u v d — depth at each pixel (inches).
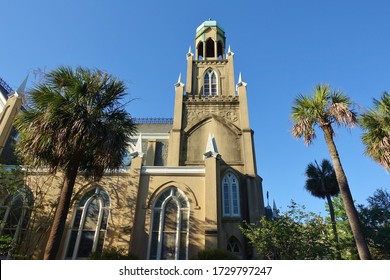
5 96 1032.8
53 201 684.7
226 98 1136.2
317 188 1299.2
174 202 723.4
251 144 1009.5
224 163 973.2
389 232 1093.1
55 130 452.8
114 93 527.2
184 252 655.8
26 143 474.6
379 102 565.0
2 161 784.9
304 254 605.9
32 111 502.6
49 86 497.0
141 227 681.6
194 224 682.8
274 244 616.1
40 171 705.6
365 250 463.2
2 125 893.8
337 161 546.6
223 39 1466.5
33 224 644.7
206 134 1058.7
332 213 1235.9
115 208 694.5
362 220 1196.5
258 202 886.4
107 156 488.4
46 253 394.9
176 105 1124.5
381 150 530.0
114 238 653.9
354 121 538.3
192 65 1290.6
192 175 753.6
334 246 681.0
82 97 499.8
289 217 657.6
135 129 560.4
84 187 722.2
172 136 1048.8
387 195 1310.3
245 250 799.1
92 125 464.1
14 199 665.6
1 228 615.5
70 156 471.2
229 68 1269.7
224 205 885.8
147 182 743.7
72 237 670.5
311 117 589.3
